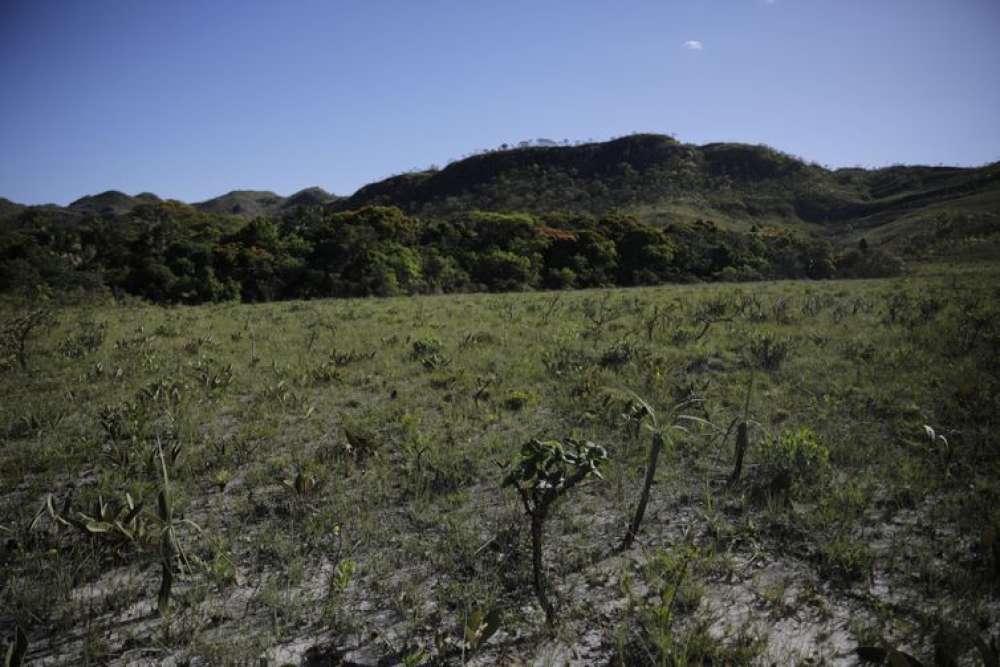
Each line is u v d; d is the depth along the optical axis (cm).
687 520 407
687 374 807
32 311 1761
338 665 275
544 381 798
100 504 375
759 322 1274
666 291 2506
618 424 587
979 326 944
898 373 750
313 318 1583
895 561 342
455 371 845
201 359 917
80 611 318
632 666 267
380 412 670
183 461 521
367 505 438
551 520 407
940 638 264
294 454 543
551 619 295
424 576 348
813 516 393
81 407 702
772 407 638
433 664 274
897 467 469
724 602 314
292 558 366
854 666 264
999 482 429
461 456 524
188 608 320
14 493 477
